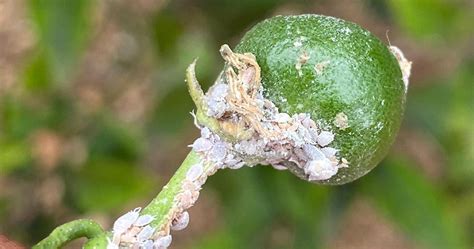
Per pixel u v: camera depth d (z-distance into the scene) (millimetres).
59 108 239
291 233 221
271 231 221
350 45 152
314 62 151
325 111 151
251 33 156
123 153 240
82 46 216
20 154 232
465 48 223
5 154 231
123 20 292
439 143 230
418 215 212
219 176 222
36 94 239
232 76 150
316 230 219
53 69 217
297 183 219
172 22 246
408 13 215
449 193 241
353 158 153
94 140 240
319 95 150
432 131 226
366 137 152
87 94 255
